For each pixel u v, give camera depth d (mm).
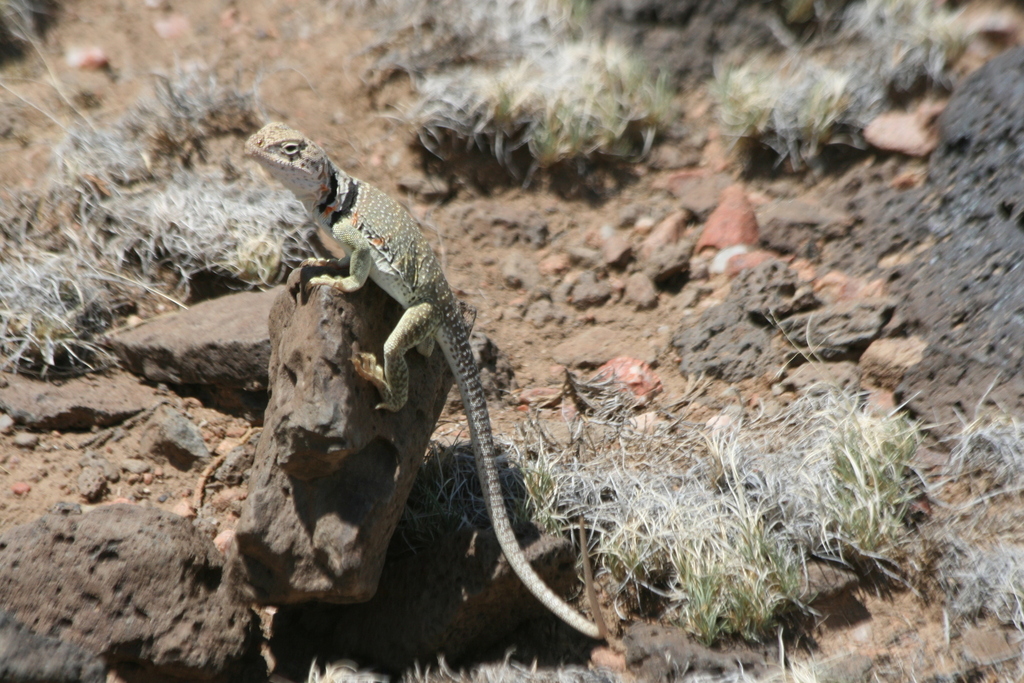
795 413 9500
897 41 13117
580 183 12625
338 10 13922
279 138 6719
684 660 7180
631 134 13070
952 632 7570
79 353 9398
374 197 7152
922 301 10070
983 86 11242
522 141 12492
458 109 12344
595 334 11055
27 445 8516
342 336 6555
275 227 10695
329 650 7539
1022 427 8531
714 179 12719
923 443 9055
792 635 7621
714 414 9883
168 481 8664
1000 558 7770
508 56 13250
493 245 11875
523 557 7250
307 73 13031
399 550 8047
